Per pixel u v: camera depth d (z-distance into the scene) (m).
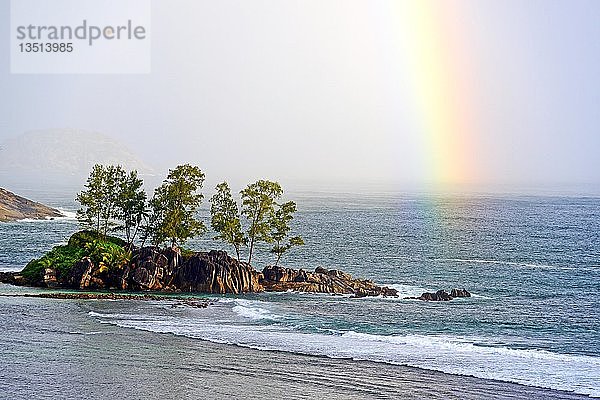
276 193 128.62
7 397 55.00
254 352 70.81
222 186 128.12
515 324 95.31
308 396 56.75
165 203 127.69
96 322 84.94
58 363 65.00
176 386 58.66
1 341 73.31
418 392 58.41
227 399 55.62
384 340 78.94
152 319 87.88
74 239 125.56
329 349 72.94
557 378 63.19
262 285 119.69
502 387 60.12
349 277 127.50
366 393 57.81
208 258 116.12
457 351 73.69
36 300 100.38
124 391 57.06
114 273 116.00
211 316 91.69
